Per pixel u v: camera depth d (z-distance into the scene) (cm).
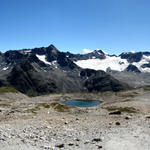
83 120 4594
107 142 2481
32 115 5497
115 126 3684
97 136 2773
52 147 2100
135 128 3472
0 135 2367
